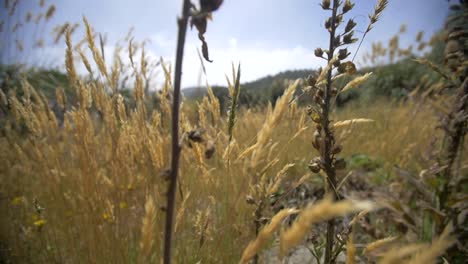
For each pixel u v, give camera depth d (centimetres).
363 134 376
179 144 71
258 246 64
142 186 160
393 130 383
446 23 193
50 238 180
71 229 175
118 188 164
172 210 71
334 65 129
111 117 175
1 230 192
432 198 160
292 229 48
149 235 69
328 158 130
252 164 87
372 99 634
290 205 216
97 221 155
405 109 420
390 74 716
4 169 221
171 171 70
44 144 194
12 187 220
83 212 164
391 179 286
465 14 180
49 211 187
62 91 198
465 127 165
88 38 156
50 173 183
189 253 149
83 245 170
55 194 183
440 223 147
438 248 51
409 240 167
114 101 179
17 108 198
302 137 297
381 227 185
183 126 150
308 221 45
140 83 164
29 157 219
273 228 63
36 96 200
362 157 342
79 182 169
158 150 135
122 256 150
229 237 151
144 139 159
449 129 167
